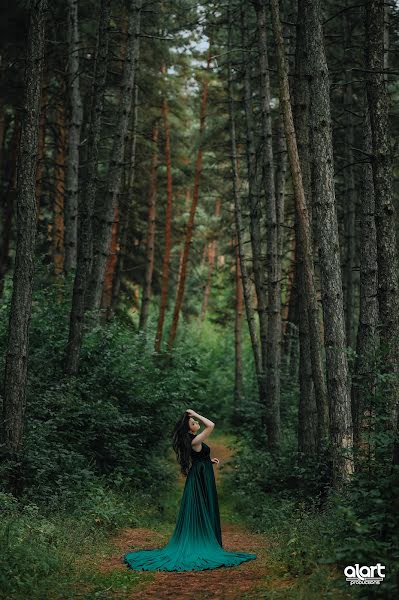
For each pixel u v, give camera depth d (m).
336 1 16.33
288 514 11.05
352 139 16.53
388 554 5.82
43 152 19.22
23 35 10.25
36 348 12.82
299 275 12.80
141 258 27.53
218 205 37.62
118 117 15.00
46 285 15.05
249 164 18.84
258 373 19.41
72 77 16.53
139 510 11.66
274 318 15.65
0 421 9.55
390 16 13.33
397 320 8.18
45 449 10.20
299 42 12.23
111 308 21.02
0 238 21.47
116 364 13.64
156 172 26.36
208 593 6.22
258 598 5.81
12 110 22.48
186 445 8.30
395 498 6.54
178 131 27.19
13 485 9.22
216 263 42.59
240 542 9.91
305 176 12.48
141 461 14.16
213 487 8.31
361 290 11.49
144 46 21.72
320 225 9.60
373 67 8.28
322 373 11.26
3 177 21.84
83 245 12.70
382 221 8.24
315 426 12.62
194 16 20.45
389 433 7.33
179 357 16.11
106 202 14.96
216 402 28.52
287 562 6.85
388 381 7.86
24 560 6.55
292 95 15.09
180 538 8.02
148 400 13.89
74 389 12.10
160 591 6.38
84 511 9.51
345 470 9.52
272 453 14.89
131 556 7.83
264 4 15.34
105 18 13.46
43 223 21.33
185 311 37.75
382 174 8.26
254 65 19.78
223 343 34.25
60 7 18.09
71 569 6.97
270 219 15.54
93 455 12.12
